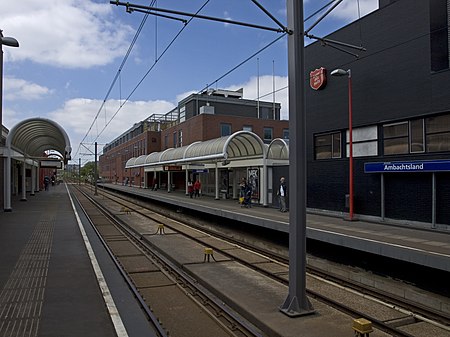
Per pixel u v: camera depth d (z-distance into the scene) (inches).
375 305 296.7
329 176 672.4
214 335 225.0
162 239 557.6
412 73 534.9
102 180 3878.0
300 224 242.8
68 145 907.4
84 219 701.3
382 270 390.0
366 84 606.9
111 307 237.6
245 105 1913.1
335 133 679.1
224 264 395.2
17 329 204.5
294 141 242.1
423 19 520.1
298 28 243.8
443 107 493.4
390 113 566.3
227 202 959.6
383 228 493.7
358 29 621.3
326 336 210.5
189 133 1711.4
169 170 1418.6
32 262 359.3
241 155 964.0
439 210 481.4
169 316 256.8
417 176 514.3
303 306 243.6
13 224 627.8
